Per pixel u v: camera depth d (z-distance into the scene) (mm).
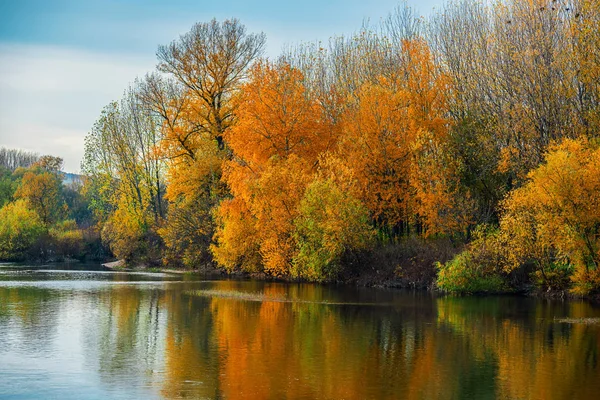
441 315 32969
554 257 39938
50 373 21000
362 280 48281
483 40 53156
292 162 52625
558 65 45250
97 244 93188
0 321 30422
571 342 26062
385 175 49938
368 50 64188
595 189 36344
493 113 50875
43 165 154000
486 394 18906
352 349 24719
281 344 25594
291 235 51375
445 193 45750
